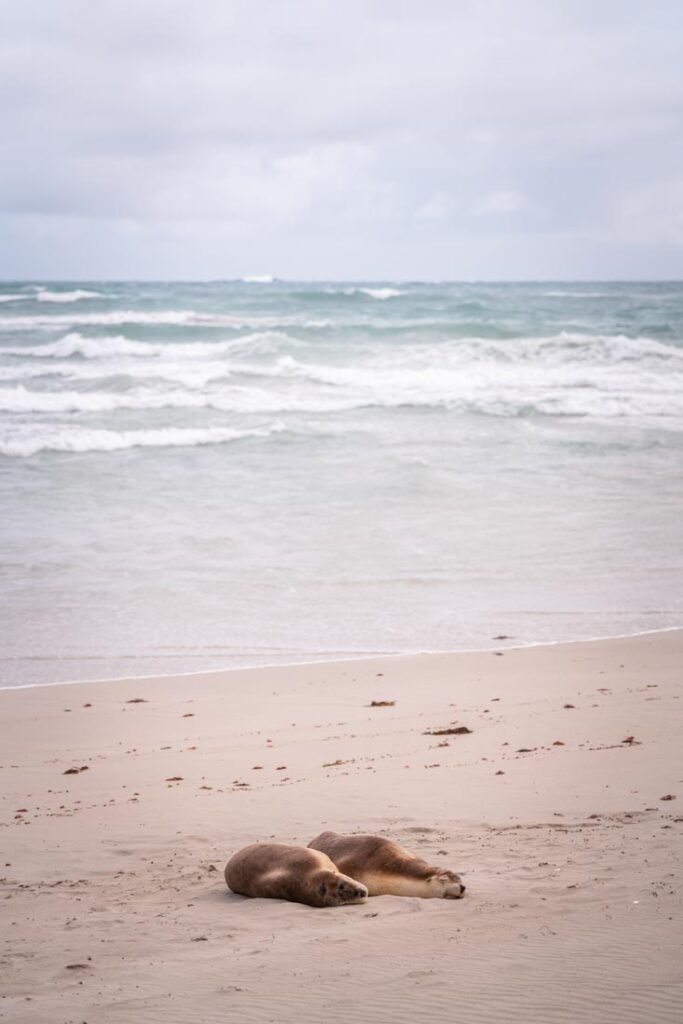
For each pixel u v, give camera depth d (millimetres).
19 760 11969
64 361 48281
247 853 7273
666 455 31453
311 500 26422
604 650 16328
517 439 33375
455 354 48625
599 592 19766
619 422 36125
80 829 9344
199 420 35750
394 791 9891
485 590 19953
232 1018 4906
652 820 8352
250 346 49781
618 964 5168
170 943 6227
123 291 98312
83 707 14156
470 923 6098
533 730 12047
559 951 5438
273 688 14797
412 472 29047
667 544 22844
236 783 10602
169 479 28469
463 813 9023
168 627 17922
